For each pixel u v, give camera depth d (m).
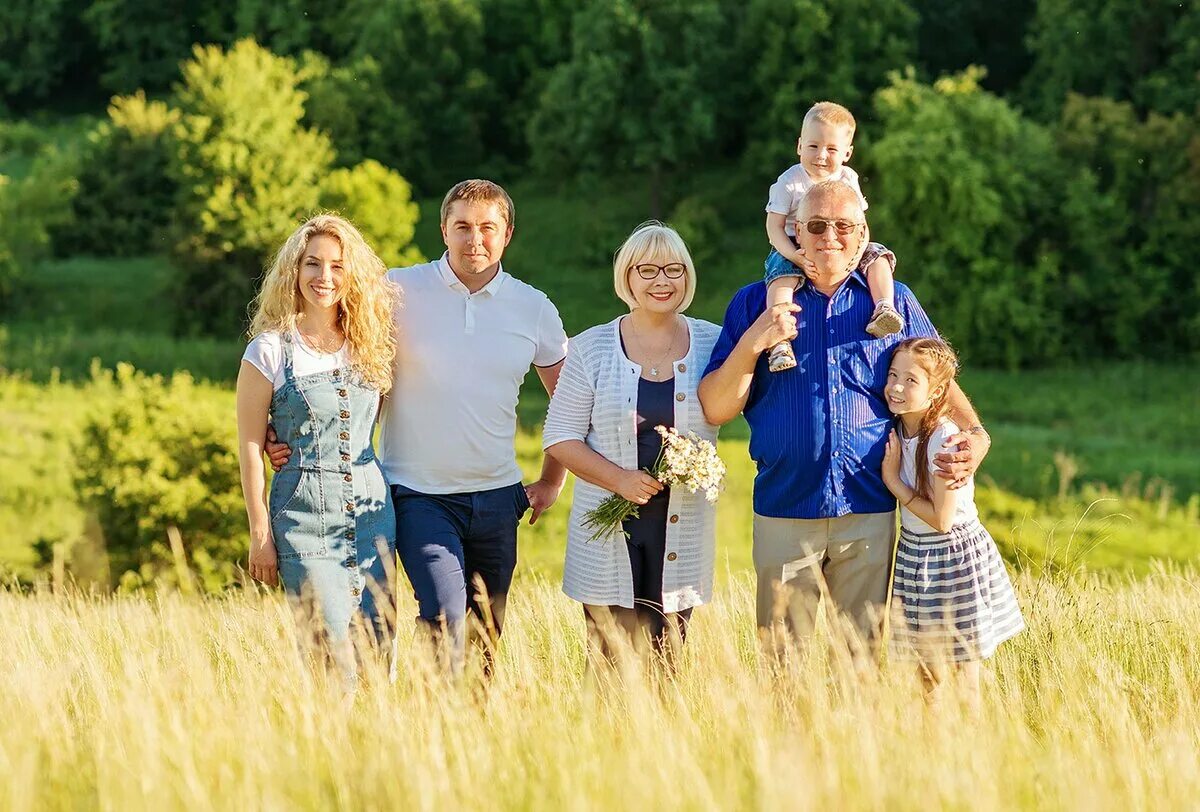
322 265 5.34
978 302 45.12
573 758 3.93
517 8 69.88
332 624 5.31
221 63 48.72
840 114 5.88
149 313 50.88
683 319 5.75
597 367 5.60
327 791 3.78
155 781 3.68
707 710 4.59
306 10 74.81
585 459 5.51
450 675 5.11
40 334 47.81
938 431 5.30
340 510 5.38
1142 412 39.06
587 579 5.62
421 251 58.84
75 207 59.19
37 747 3.93
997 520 22.28
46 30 76.12
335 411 5.38
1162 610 6.51
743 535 21.61
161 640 6.37
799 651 5.32
